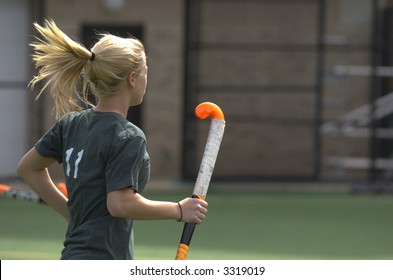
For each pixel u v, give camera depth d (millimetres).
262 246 28453
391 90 46625
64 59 11555
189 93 45062
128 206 11062
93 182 11344
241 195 41969
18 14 44688
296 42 45594
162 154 46219
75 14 45250
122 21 45531
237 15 45625
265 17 45625
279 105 45875
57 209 12641
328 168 46438
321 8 42844
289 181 44406
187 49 43938
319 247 28469
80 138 11641
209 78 45594
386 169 45844
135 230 31531
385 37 45969
